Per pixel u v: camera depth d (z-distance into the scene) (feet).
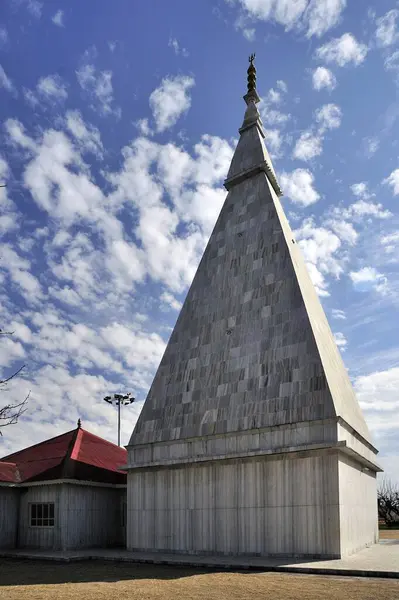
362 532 89.66
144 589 51.37
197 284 100.78
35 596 48.37
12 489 98.78
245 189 104.32
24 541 96.48
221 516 80.12
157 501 87.56
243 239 98.48
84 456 103.35
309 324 82.17
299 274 91.61
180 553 82.33
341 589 49.47
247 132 111.55
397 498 215.31
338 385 86.43
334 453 72.84
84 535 94.68
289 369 80.74
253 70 118.93
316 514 72.33
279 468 76.69
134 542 88.22
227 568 66.33
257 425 79.66
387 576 57.52
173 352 97.04
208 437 84.33
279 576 59.16
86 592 50.29
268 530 75.51
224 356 89.51
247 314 90.38
